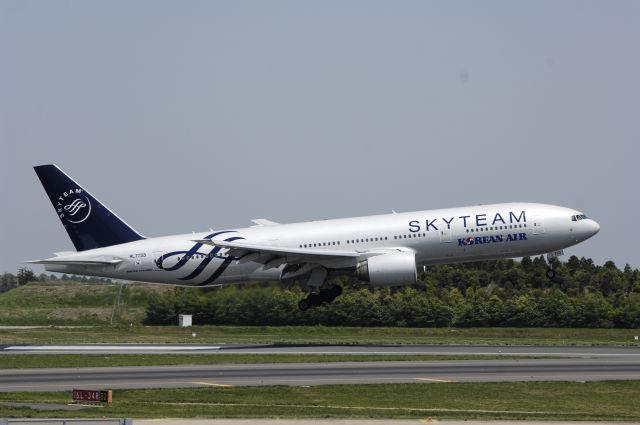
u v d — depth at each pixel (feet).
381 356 622.95
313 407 406.21
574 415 396.37
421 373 529.86
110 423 302.66
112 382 498.69
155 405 412.36
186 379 508.53
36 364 587.68
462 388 468.75
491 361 593.42
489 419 369.91
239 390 462.19
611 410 418.51
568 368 552.41
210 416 367.86
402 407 419.13
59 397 440.86
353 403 429.79
